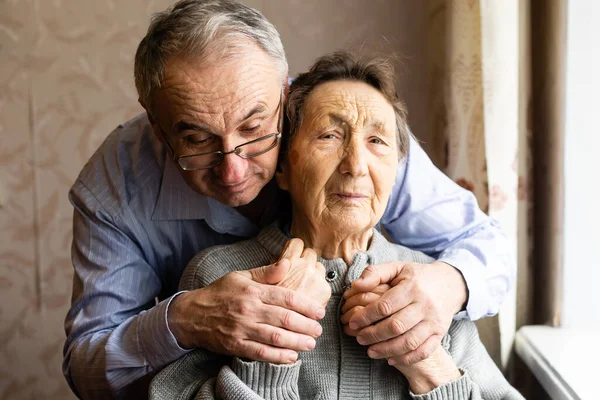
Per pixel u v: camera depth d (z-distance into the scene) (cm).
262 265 122
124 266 132
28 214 219
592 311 168
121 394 122
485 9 156
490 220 144
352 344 115
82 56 213
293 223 123
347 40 210
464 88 171
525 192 166
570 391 134
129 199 134
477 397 112
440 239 141
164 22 106
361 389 115
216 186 113
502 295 130
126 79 214
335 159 113
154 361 116
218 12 105
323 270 113
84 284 131
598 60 159
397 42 209
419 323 108
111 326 128
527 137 165
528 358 158
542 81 167
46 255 221
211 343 108
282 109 113
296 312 105
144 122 141
